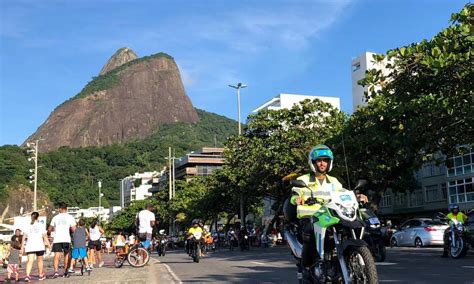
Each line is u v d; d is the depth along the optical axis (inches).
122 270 590.2
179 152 7298.2
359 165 901.8
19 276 625.3
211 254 1105.4
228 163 1501.0
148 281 425.7
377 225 579.8
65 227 556.4
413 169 904.3
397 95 651.5
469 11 555.5
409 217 2199.8
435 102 624.1
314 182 244.7
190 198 2807.6
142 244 664.4
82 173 6250.0
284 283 407.5
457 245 623.8
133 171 6791.3
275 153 1310.3
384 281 398.0
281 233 274.4
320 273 232.4
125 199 6289.4
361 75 2476.6
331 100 3294.8
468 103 622.5
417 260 605.0
